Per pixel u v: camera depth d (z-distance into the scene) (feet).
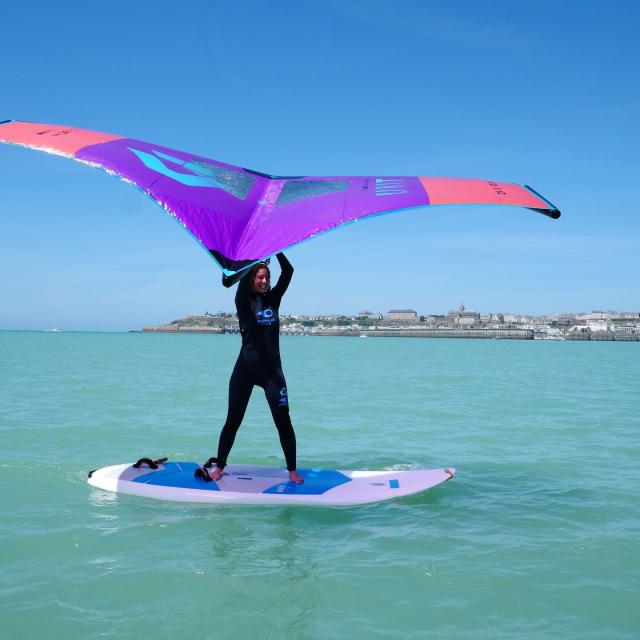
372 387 69.21
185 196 17.47
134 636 12.68
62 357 125.08
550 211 16.72
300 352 205.26
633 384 77.51
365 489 23.48
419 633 12.95
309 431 38.86
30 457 29.25
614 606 14.28
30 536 18.38
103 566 16.28
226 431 23.91
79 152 18.52
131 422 40.24
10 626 13.05
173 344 280.72
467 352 231.30
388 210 16.72
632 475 27.50
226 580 15.49
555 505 22.58
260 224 17.48
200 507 21.80
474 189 18.08
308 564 16.61
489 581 15.58
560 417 45.88
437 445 34.73
